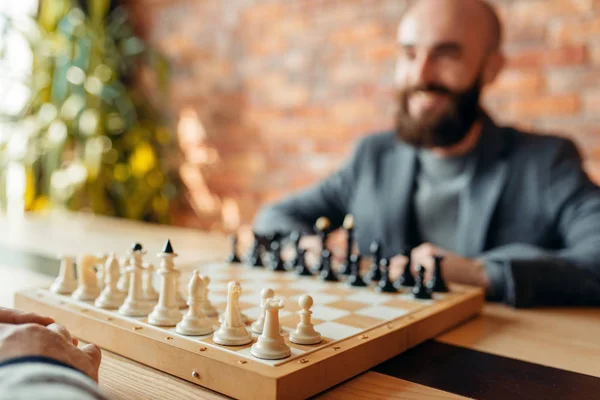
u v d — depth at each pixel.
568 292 1.30
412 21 1.81
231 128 3.63
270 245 1.46
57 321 0.96
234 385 0.69
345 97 3.18
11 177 3.22
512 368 0.85
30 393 0.41
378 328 0.89
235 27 3.57
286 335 0.83
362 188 2.05
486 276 1.34
